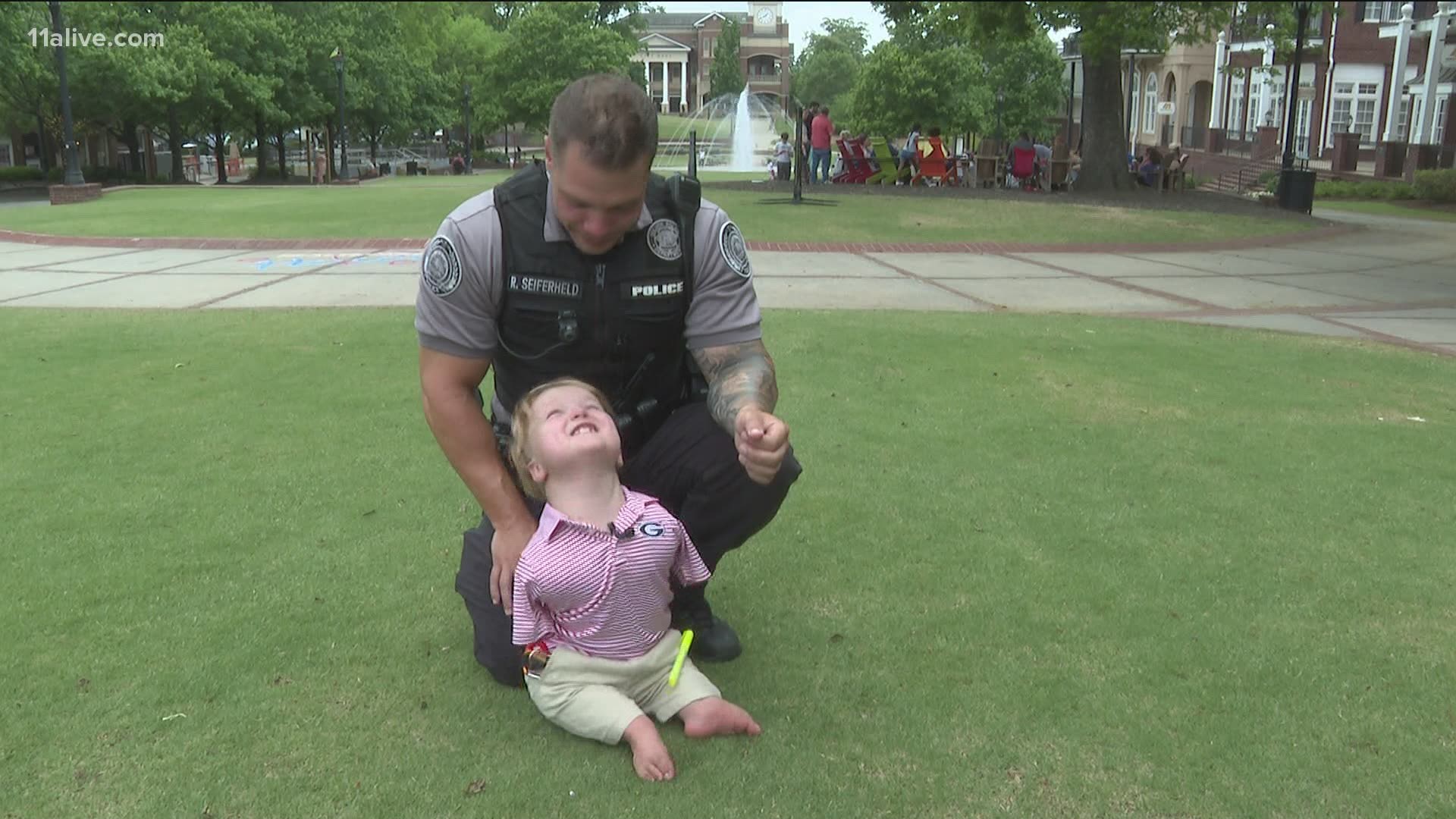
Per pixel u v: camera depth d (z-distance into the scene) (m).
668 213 2.35
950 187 21.23
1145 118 51.44
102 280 9.07
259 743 2.29
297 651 2.67
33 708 2.40
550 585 2.24
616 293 2.34
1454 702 2.53
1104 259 11.93
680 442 2.52
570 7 55.44
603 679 2.31
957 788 2.18
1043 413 5.00
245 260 10.45
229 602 2.92
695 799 2.13
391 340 6.29
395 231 12.40
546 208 2.29
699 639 2.66
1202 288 9.88
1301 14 19.61
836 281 9.63
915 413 4.95
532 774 2.20
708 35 113.56
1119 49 20.14
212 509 3.59
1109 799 2.16
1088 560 3.31
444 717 2.40
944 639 2.79
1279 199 19.28
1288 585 3.15
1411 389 5.76
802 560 3.28
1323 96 37.75
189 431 4.46
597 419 2.31
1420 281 10.70
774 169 26.98
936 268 10.74
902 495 3.85
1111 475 4.12
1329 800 2.16
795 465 2.51
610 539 2.27
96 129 38.88
